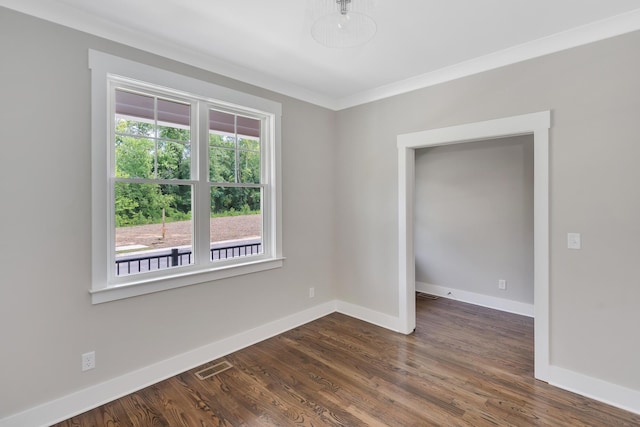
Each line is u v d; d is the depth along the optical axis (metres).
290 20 2.19
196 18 2.16
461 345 3.14
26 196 1.97
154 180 2.58
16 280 1.95
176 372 2.64
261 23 2.23
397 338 3.30
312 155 3.76
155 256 2.61
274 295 3.39
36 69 1.99
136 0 1.96
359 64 2.89
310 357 2.91
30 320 1.99
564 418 2.09
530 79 2.54
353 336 3.36
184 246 2.78
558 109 2.41
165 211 2.66
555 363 2.46
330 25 1.74
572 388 2.38
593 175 2.28
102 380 2.27
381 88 3.47
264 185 3.36
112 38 2.27
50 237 2.05
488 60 2.72
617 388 2.21
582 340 2.34
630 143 2.15
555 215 2.44
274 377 2.59
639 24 2.09
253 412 2.17
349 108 3.86
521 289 3.98
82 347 2.18
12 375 1.94
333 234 4.05
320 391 2.40
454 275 4.59
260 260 3.28
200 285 2.80
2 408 1.91
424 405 2.23
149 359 2.50
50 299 2.06
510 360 2.84
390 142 3.48
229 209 3.10
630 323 2.16
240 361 2.85
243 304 3.12
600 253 2.26
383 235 3.59
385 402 2.27
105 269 2.28
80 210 2.16
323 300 3.94
